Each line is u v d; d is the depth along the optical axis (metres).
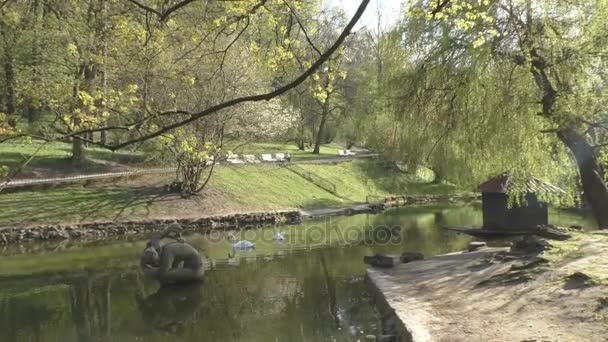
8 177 9.48
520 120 17.38
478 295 11.79
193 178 32.31
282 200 37.00
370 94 24.33
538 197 21.53
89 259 20.80
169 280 16.39
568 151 18.44
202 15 9.48
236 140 35.00
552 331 8.76
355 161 50.94
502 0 16.50
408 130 20.94
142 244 24.17
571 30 16.14
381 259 17.52
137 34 9.83
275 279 17.00
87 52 12.27
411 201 43.44
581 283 10.49
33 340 11.80
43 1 14.91
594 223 27.98
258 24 9.71
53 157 35.03
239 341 11.35
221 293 15.54
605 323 8.59
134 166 36.19
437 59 18.88
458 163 20.78
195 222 29.23
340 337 11.23
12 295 15.62
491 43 16.84
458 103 18.42
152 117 7.79
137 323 12.92
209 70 18.16
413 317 10.91
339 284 16.03
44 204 28.23
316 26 9.88
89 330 12.38
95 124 8.80
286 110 38.44
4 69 19.73
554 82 16.12
